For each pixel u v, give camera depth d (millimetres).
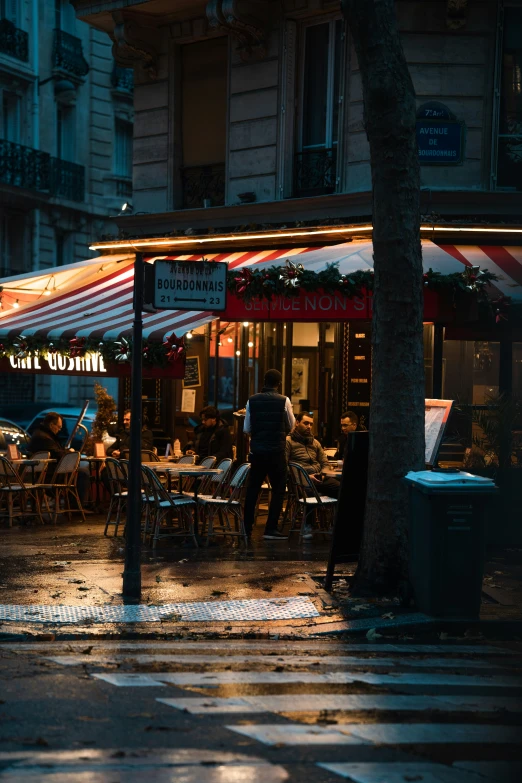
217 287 10602
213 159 20500
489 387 16594
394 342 10391
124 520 16844
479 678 7340
